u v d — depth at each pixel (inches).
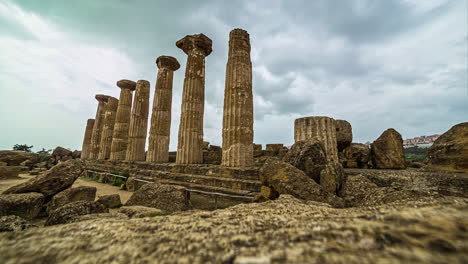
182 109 463.5
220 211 64.6
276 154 451.2
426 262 20.2
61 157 999.6
